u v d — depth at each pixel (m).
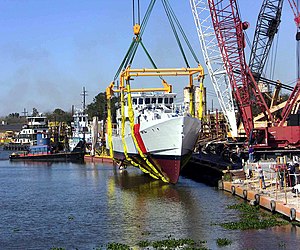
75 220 39.00
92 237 33.03
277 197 38.81
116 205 45.69
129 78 61.94
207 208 41.62
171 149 56.62
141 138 61.31
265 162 63.47
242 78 81.38
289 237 30.34
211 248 28.89
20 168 100.19
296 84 77.06
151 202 46.59
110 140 83.12
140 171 82.44
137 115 66.00
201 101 65.00
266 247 28.56
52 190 59.47
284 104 85.75
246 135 83.31
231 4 82.06
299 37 74.81
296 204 35.47
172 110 66.56
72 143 137.50
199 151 88.38
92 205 46.19
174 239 31.23
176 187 57.38
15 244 31.75
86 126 145.25
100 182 67.06
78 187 61.91
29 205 47.41
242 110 80.50
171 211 41.28
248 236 31.11
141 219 38.50
